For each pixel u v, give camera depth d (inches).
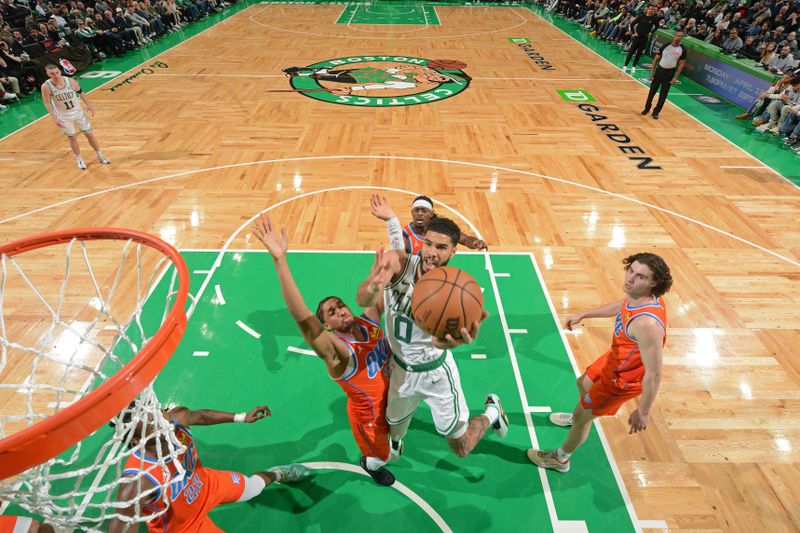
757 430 153.3
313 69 528.7
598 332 190.9
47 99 281.6
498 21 818.2
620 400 117.5
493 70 538.6
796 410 160.2
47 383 161.3
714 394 165.3
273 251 89.3
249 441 147.1
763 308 204.1
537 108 425.4
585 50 636.1
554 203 277.7
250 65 541.6
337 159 326.0
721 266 228.4
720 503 132.6
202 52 595.2
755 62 437.7
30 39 483.5
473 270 223.0
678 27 617.6
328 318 107.5
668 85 386.0
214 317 193.8
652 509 130.8
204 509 106.3
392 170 312.5
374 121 392.5
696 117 411.5
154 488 91.8
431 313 94.2
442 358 110.6
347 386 112.0
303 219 258.5
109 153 328.2
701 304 205.8
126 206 267.1
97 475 132.6
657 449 146.8
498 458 143.8
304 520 127.3
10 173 299.9
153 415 98.3
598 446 147.5
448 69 538.3
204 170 308.2
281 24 765.3
